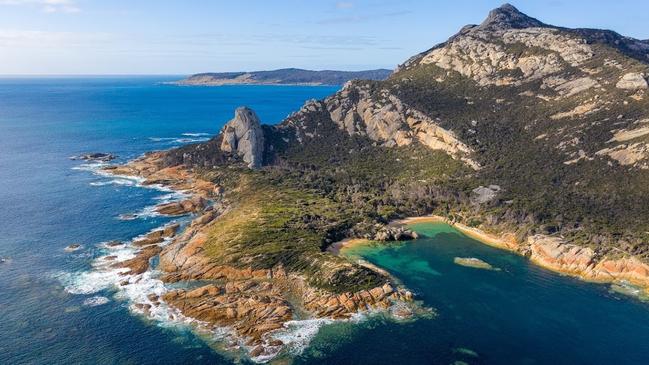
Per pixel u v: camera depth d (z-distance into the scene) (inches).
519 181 6082.7
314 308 3764.8
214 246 4699.8
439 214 5989.2
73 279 4165.8
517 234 5167.3
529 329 3543.3
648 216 4830.2
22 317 3572.8
